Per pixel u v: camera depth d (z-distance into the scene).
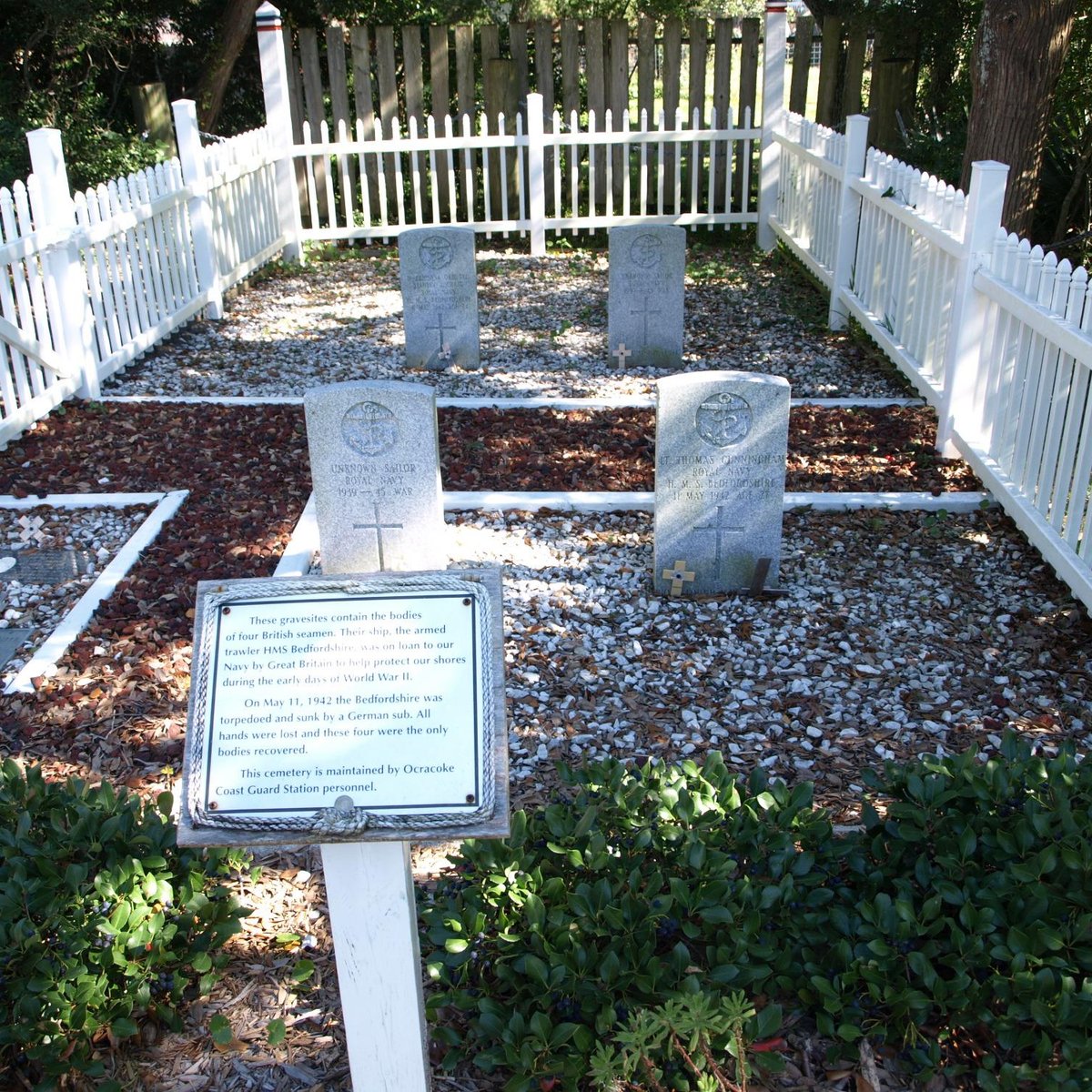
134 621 5.41
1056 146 11.65
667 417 5.33
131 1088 3.00
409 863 2.52
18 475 7.08
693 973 3.07
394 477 5.66
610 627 5.38
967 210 6.72
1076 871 3.15
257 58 18.08
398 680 2.46
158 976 3.19
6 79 15.30
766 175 13.30
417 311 9.20
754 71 13.48
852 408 8.07
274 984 3.34
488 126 14.45
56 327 8.09
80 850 3.45
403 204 14.36
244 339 10.27
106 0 14.91
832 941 3.16
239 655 2.48
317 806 2.37
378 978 2.55
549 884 3.20
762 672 5.01
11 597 5.74
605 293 11.82
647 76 13.66
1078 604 5.45
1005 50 9.45
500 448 7.43
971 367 6.93
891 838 3.52
